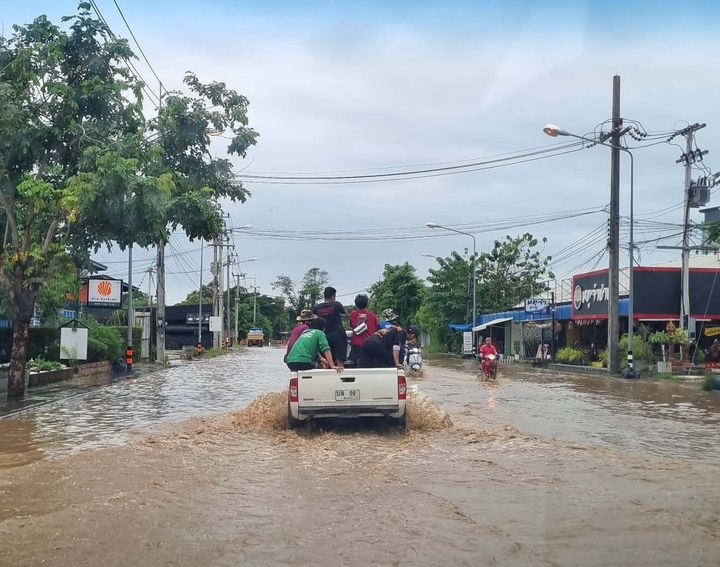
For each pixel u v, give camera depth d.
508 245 52.09
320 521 5.84
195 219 16.67
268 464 8.36
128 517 5.98
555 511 6.15
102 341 27.83
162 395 18.17
